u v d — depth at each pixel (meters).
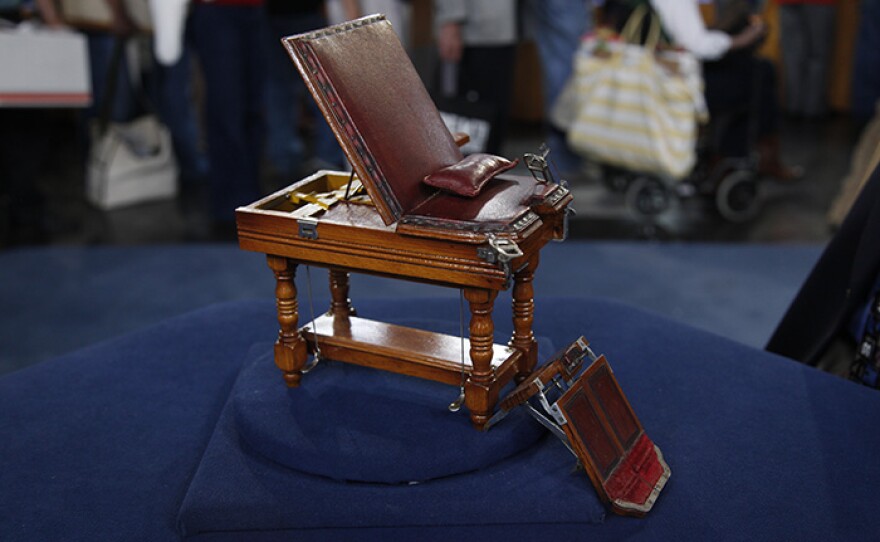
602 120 4.11
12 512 1.62
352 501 1.54
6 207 4.79
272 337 2.33
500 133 4.11
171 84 5.32
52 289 3.77
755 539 1.49
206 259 4.12
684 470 1.68
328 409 1.73
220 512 1.52
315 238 1.60
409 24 5.60
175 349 2.27
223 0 4.07
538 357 1.97
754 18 4.12
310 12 4.77
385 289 3.69
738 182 4.54
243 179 4.58
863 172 2.84
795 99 7.56
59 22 4.45
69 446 1.84
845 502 1.59
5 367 3.05
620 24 4.10
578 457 1.54
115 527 1.58
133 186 5.01
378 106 1.57
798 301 2.26
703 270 3.91
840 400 1.94
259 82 4.44
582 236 4.36
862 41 7.34
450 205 1.54
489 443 1.61
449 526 1.52
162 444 1.85
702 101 4.05
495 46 4.27
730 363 2.11
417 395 1.77
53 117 5.95
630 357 2.15
